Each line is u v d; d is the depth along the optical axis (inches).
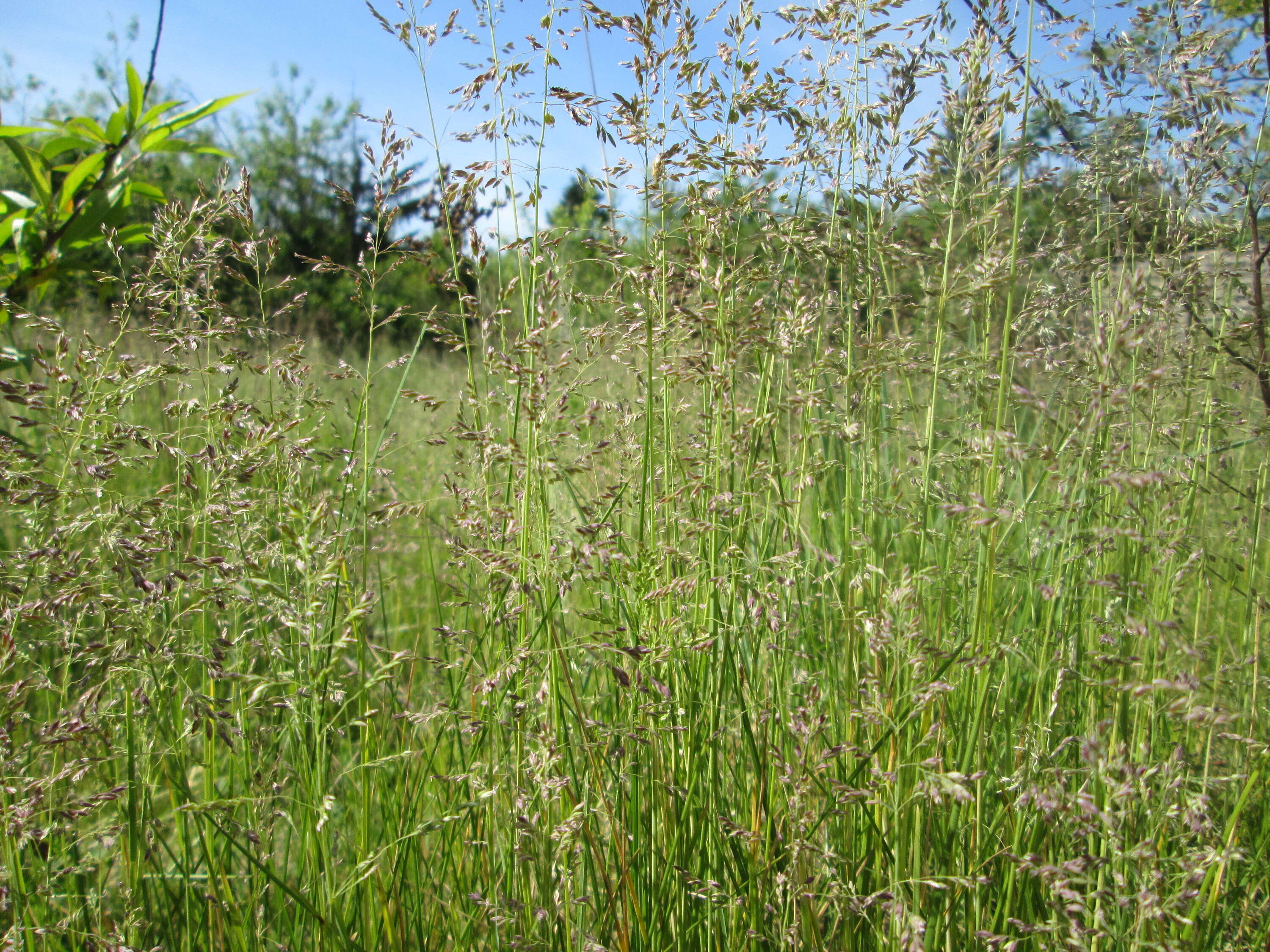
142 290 71.4
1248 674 79.0
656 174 67.7
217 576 66.9
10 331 91.3
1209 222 90.9
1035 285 91.3
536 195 68.3
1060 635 76.5
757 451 75.6
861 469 81.1
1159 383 66.9
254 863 57.9
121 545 62.4
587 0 66.5
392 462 124.0
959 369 76.2
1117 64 87.2
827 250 73.5
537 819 63.9
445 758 78.3
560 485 96.0
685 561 71.2
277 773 70.5
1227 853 58.2
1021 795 63.1
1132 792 55.0
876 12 76.1
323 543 65.4
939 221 76.0
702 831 68.5
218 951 67.7
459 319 70.7
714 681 71.7
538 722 69.4
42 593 64.2
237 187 71.7
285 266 456.4
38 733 66.9
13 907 58.5
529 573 67.6
